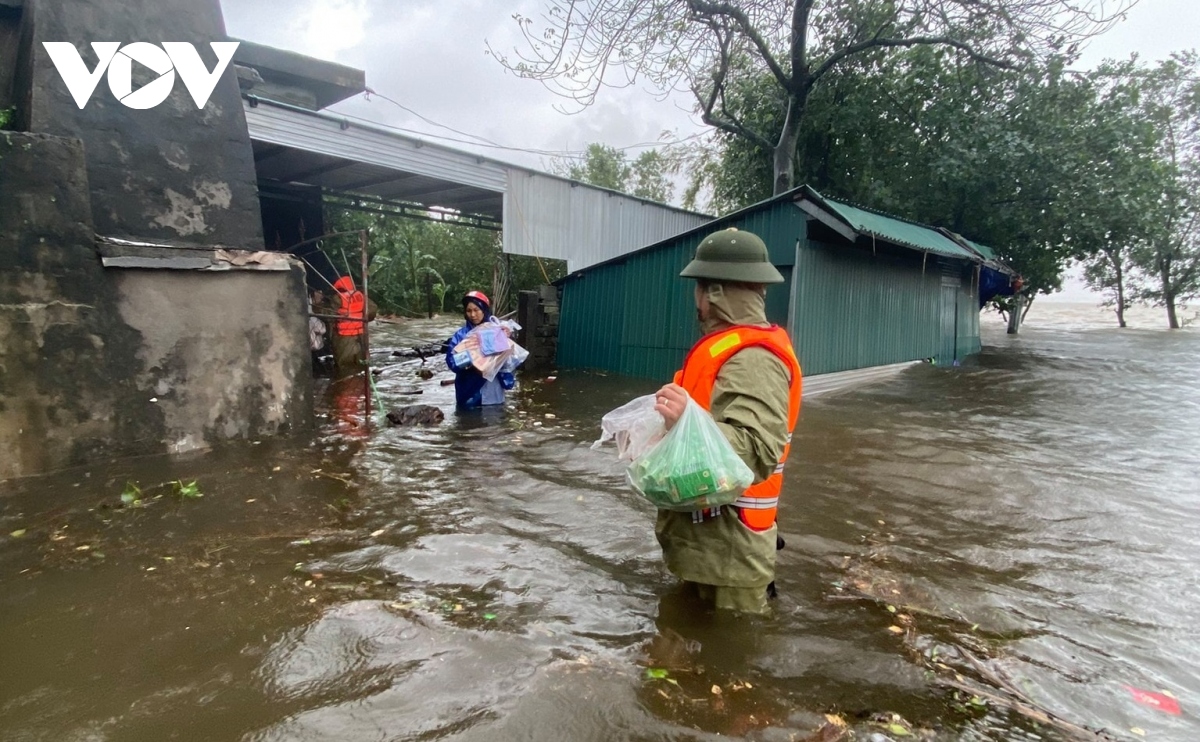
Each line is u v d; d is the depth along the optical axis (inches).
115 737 82.7
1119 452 250.2
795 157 756.6
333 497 182.5
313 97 521.0
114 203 222.5
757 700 92.3
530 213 509.4
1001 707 92.7
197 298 230.1
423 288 1125.1
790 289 367.6
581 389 387.5
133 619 113.5
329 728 84.5
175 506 172.7
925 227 542.0
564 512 173.2
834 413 324.8
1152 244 749.9
